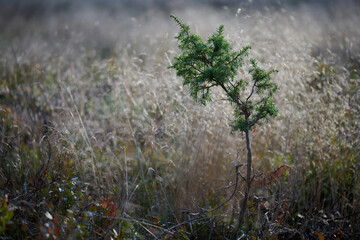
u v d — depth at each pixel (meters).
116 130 4.47
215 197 3.77
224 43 2.72
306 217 3.77
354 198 3.79
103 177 3.83
